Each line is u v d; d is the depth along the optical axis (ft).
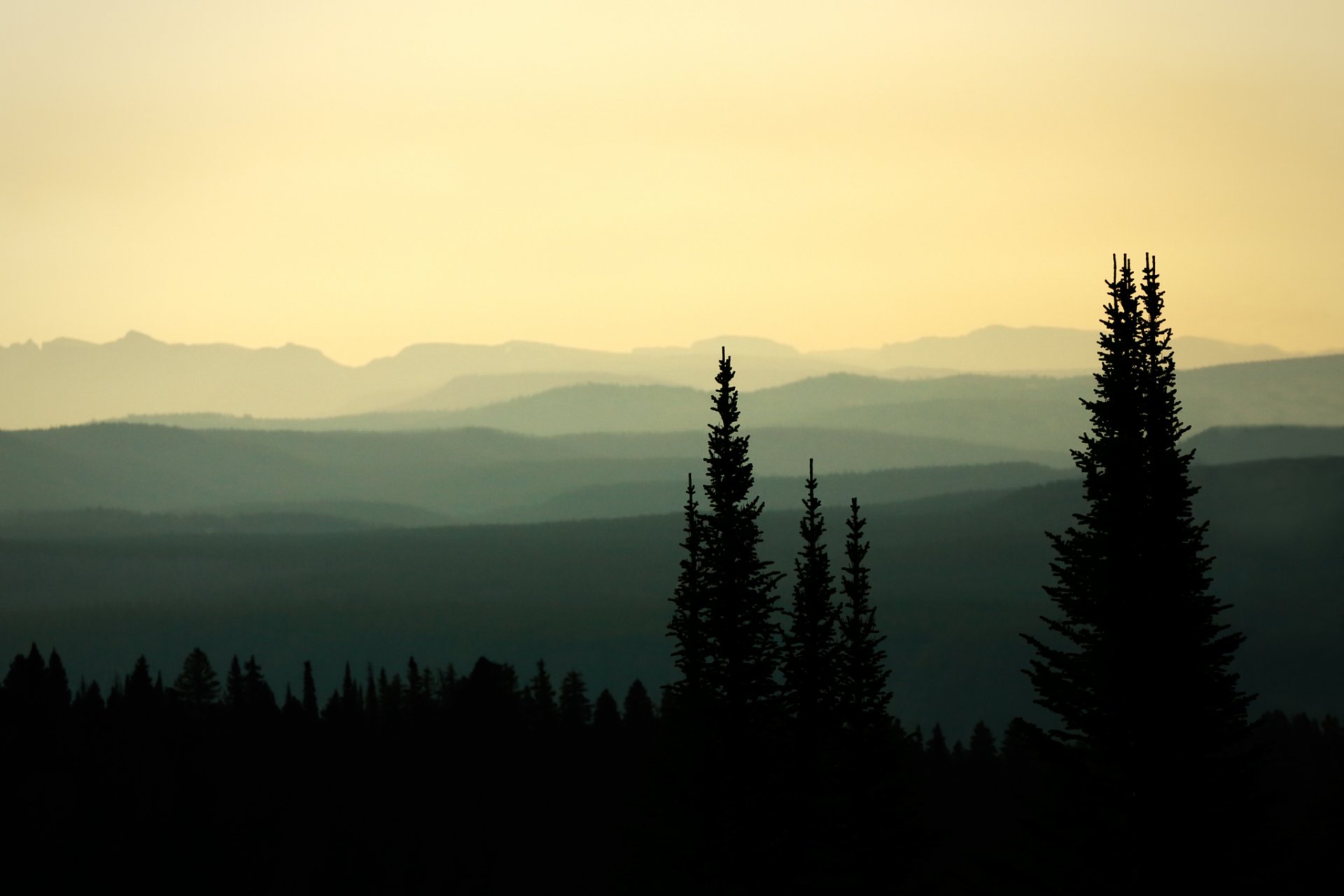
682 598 261.85
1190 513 190.60
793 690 262.47
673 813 256.52
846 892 270.87
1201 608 183.52
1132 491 185.98
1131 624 181.37
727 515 258.57
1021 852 191.11
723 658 259.19
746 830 250.98
